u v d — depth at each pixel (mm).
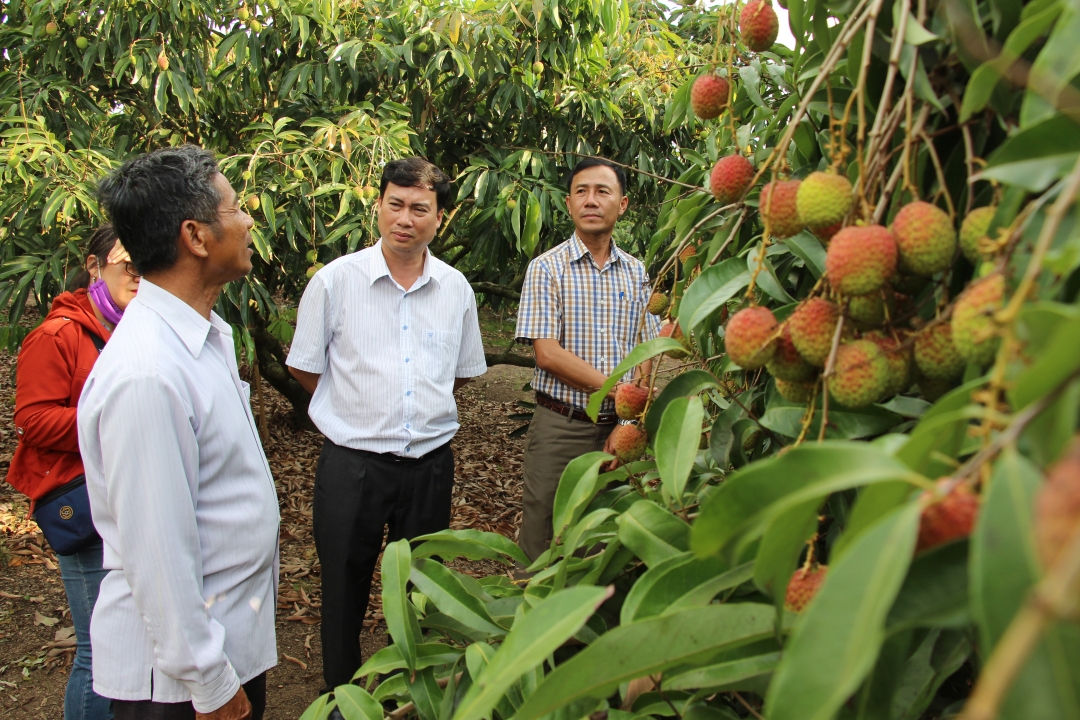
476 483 5375
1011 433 420
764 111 1295
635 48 4879
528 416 4465
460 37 4133
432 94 4652
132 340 1438
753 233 1234
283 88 4004
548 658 1037
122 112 4859
